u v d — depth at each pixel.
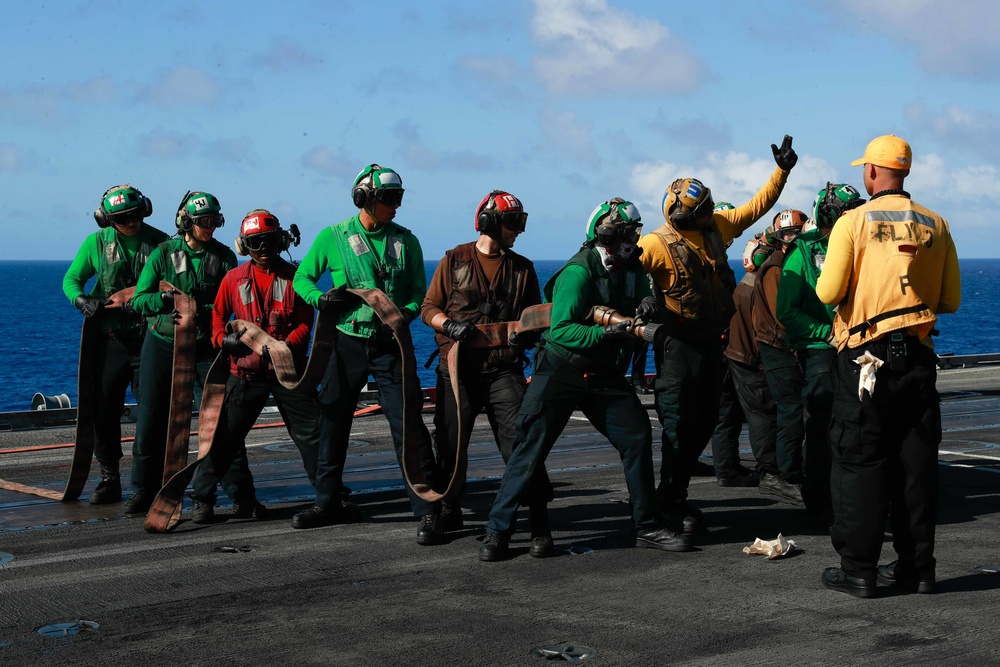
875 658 4.16
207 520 6.89
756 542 5.85
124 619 4.83
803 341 6.43
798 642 4.36
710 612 4.79
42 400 12.66
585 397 5.79
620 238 5.48
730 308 5.96
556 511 7.10
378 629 4.63
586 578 5.39
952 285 4.89
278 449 10.33
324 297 6.26
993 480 8.08
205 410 6.78
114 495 7.76
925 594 5.00
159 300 6.89
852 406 4.86
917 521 4.94
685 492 6.14
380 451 10.15
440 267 6.22
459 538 6.32
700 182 5.86
